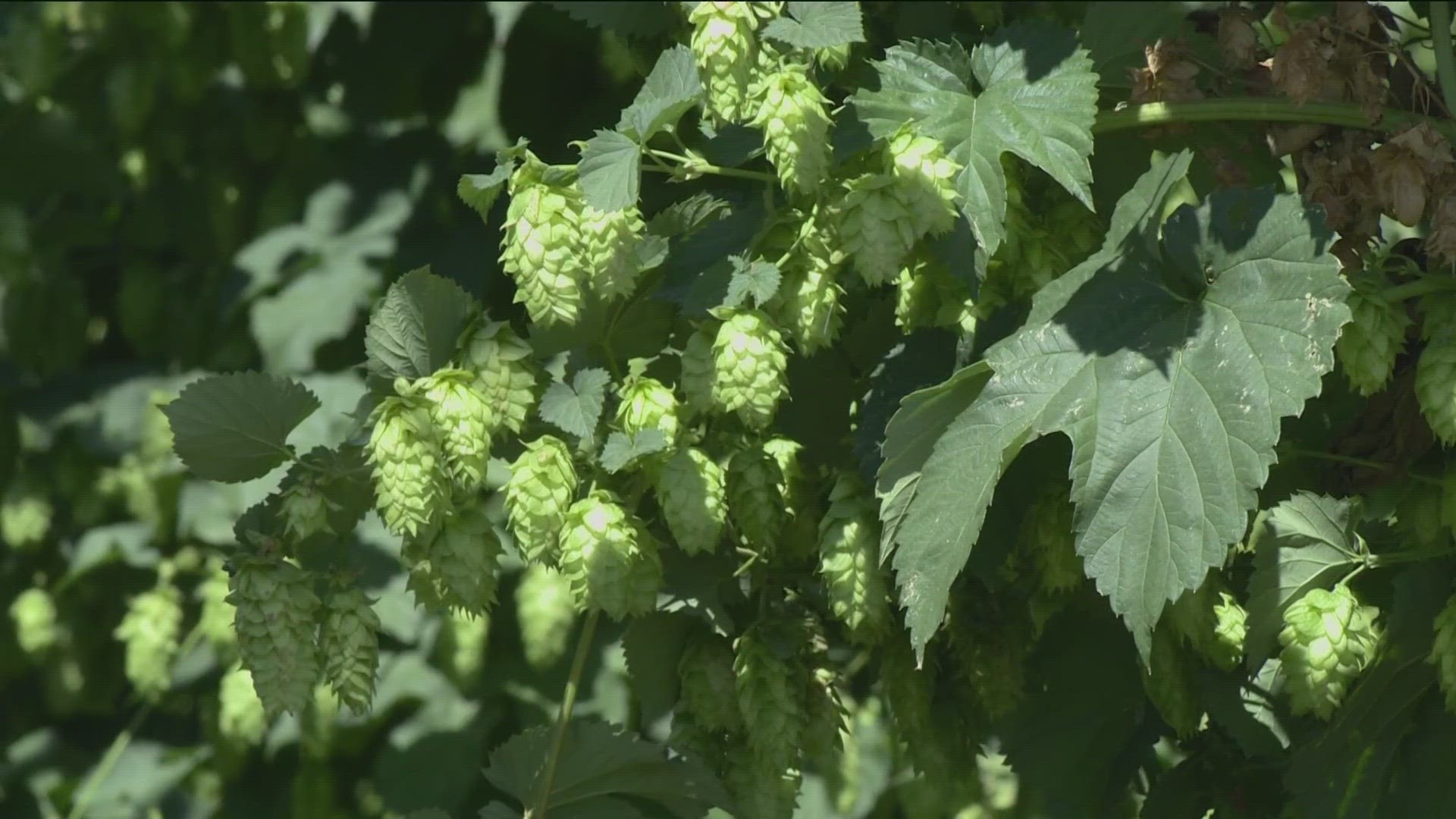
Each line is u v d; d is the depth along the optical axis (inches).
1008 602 130.0
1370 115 127.0
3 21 157.5
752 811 127.7
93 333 169.2
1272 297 124.0
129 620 149.6
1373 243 127.4
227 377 125.8
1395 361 127.1
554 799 127.6
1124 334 124.7
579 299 124.7
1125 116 127.4
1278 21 130.0
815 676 128.0
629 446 125.4
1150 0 130.1
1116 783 131.1
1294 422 128.5
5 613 160.7
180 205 162.7
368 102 154.9
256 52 150.9
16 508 158.4
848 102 126.0
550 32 145.9
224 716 145.6
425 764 145.2
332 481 126.6
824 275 125.2
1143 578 123.5
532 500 125.0
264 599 125.3
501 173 125.2
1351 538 126.4
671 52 126.2
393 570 145.9
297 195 156.1
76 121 159.9
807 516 128.0
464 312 126.0
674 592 127.3
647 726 141.7
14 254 161.3
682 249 126.6
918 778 145.3
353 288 147.6
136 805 152.9
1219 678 128.5
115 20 155.7
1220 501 123.3
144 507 154.3
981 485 124.3
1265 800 130.0
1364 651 125.8
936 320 127.1
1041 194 128.3
